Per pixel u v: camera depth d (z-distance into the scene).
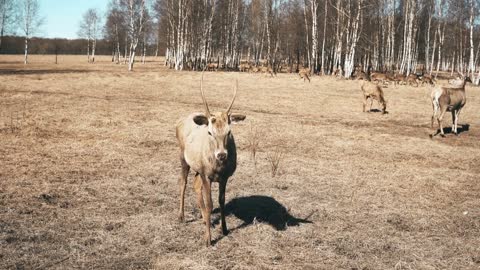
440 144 15.20
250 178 10.06
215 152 5.95
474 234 7.37
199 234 6.84
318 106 23.81
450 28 63.31
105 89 27.67
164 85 31.52
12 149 11.74
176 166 10.77
